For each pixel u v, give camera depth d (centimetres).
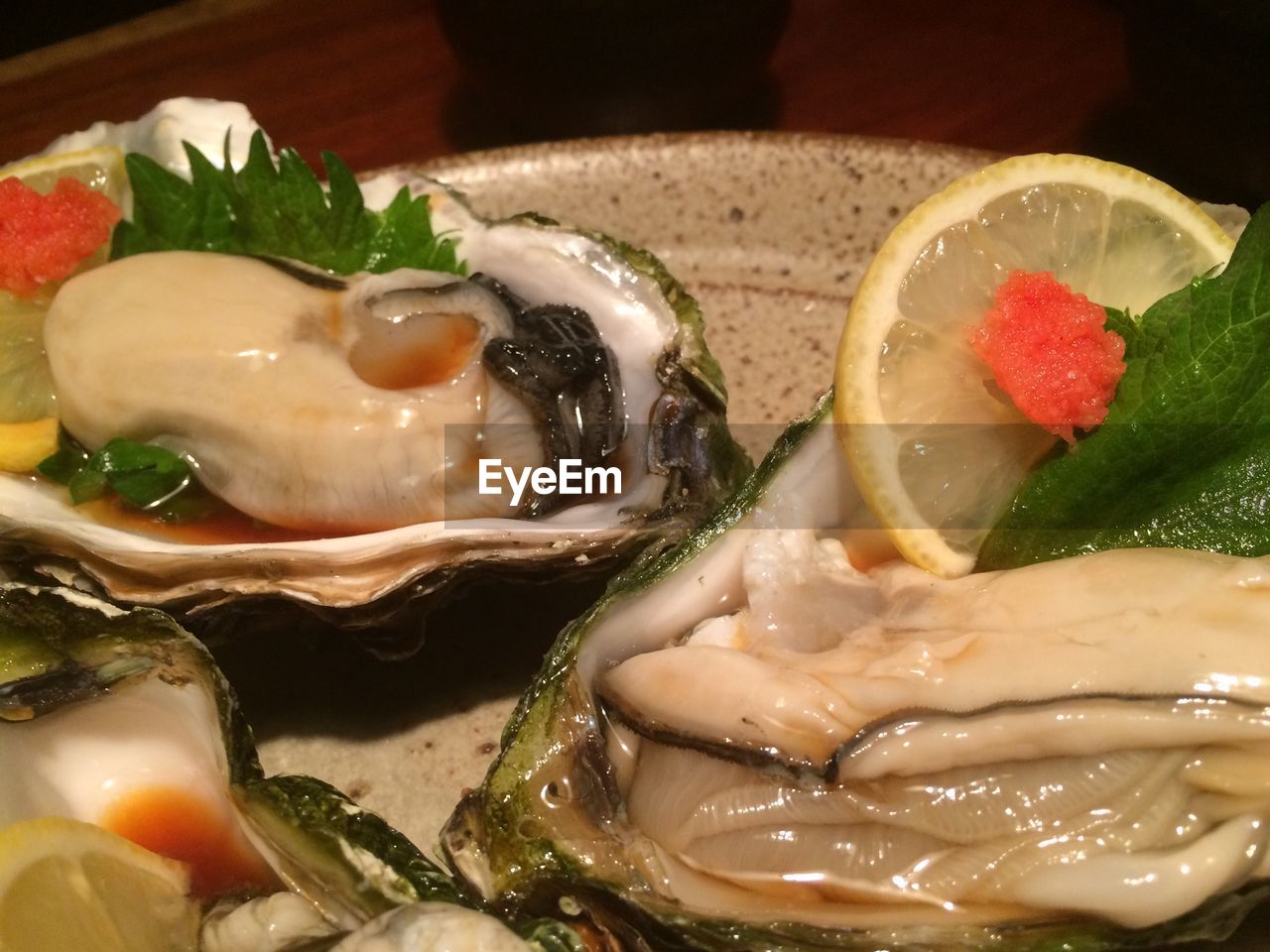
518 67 28
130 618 18
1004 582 17
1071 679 16
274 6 34
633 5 26
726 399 22
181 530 21
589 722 18
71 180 22
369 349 21
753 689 17
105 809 18
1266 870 16
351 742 21
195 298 21
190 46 33
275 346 21
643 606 18
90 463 21
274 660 22
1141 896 16
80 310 21
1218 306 17
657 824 17
